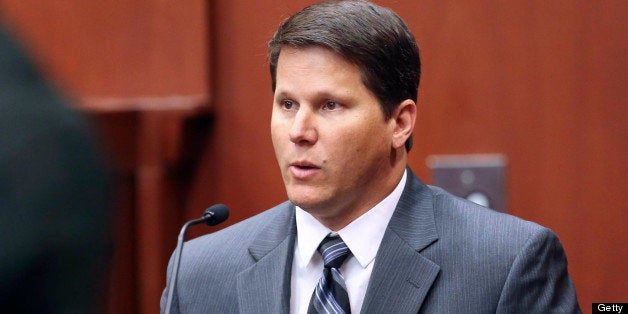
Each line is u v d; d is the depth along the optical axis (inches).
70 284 76.1
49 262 75.2
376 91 197.3
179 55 338.0
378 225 207.9
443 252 205.9
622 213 314.0
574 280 318.7
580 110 315.3
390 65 197.9
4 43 76.8
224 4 339.9
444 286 201.8
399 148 209.6
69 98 78.3
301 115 194.1
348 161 195.8
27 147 74.8
